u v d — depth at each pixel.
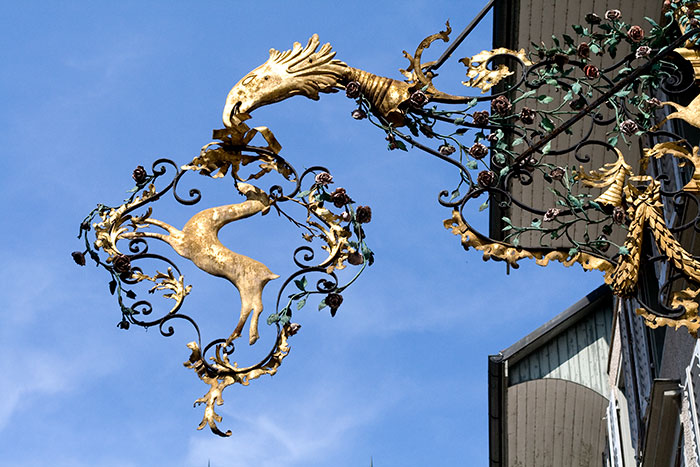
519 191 12.13
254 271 5.29
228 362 5.17
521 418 14.91
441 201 5.57
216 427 5.07
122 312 5.21
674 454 9.93
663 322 5.29
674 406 9.69
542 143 5.73
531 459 15.34
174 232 5.35
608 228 5.55
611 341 13.82
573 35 10.55
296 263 5.32
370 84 5.73
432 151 5.70
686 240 8.23
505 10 10.41
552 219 5.55
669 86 5.95
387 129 5.70
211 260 5.29
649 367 11.14
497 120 5.78
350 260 5.34
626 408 13.30
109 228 5.33
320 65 5.74
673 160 8.94
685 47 5.94
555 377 14.45
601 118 5.86
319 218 5.40
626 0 10.23
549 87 10.57
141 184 5.45
